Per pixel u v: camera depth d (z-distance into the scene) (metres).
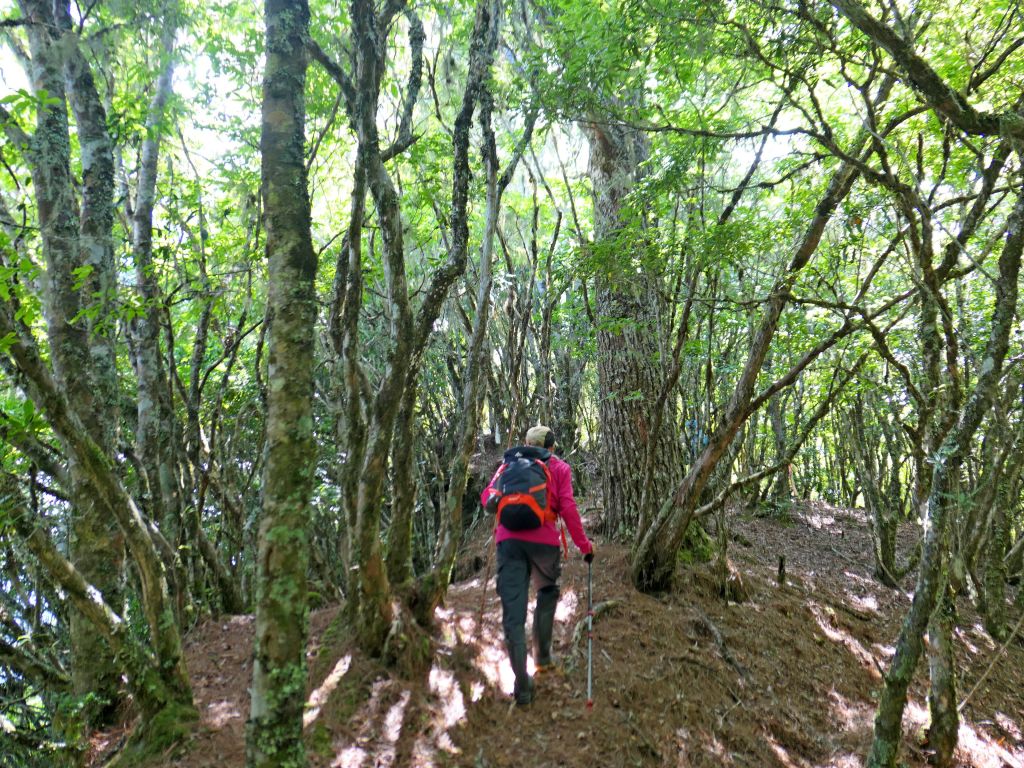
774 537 8.12
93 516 3.53
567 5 5.31
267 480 2.42
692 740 3.81
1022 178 3.33
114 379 4.08
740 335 6.53
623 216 5.13
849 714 4.51
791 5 4.04
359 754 3.12
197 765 2.93
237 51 5.56
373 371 6.39
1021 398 4.48
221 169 5.92
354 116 3.58
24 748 3.68
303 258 2.56
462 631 4.33
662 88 5.17
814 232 4.51
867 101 3.88
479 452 9.91
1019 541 6.14
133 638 3.15
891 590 6.71
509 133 6.35
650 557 5.23
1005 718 4.84
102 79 5.48
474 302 5.40
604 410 6.47
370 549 3.72
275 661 2.33
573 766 3.34
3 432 3.19
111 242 4.15
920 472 4.14
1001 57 3.91
